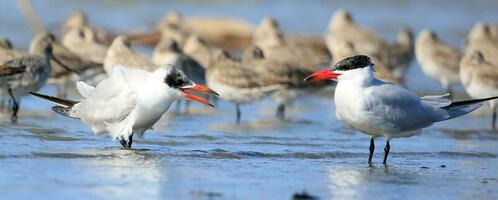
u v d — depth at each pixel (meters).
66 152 12.96
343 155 14.24
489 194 11.49
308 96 22.62
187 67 21.70
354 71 13.12
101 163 12.30
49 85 22.83
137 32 30.48
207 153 13.54
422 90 24.81
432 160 14.13
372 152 13.59
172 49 21.89
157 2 35.31
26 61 18.08
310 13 34.94
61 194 10.45
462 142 16.17
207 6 35.53
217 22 31.73
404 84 21.66
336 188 11.53
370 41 27.41
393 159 14.09
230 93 19.19
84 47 23.91
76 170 11.75
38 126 15.48
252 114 19.52
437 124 18.23
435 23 34.41
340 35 27.69
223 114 19.27
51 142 13.85
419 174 12.77
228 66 19.33
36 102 18.98
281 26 32.88
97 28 29.55
